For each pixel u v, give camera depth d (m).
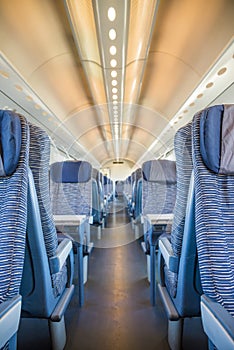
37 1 1.45
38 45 1.83
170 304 1.11
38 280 0.97
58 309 1.08
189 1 1.48
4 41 1.65
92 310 1.63
